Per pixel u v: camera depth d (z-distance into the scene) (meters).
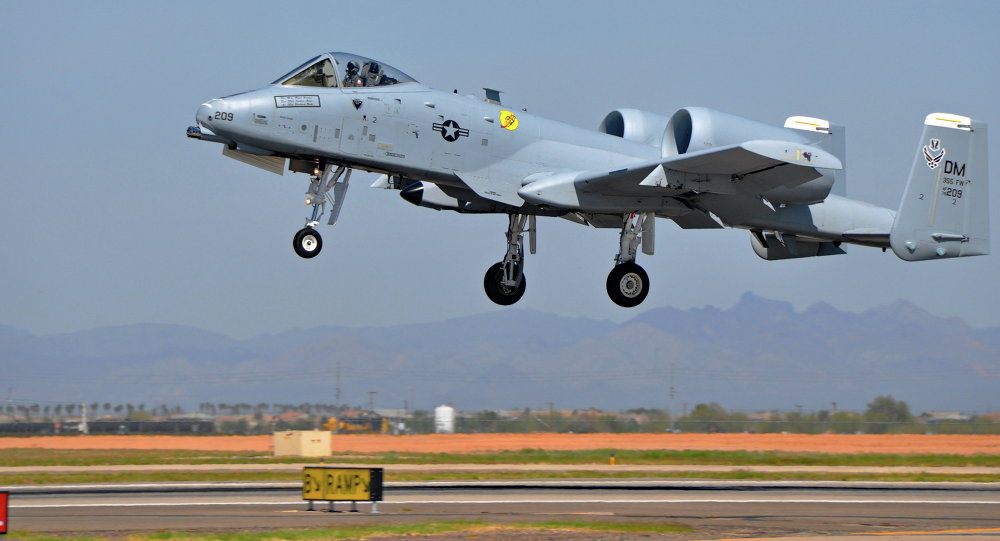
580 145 84.12
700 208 81.94
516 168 81.69
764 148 71.12
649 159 85.75
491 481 77.81
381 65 79.62
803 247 93.12
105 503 62.34
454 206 84.00
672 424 189.12
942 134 88.12
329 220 81.38
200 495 66.94
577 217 85.19
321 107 76.75
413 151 78.81
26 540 46.94
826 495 69.62
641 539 47.94
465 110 80.50
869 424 185.88
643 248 83.94
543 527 50.97
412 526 50.94
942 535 49.31
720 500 65.81
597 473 87.12
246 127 75.38
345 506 60.28
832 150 90.31
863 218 89.12
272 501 63.22
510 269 87.19
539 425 185.38
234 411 199.38
